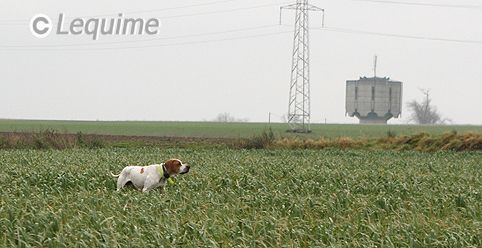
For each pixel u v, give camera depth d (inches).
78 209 729.6
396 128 4692.4
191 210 737.6
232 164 1398.9
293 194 931.3
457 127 5132.9
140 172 933.2
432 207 807.1
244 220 641.0
